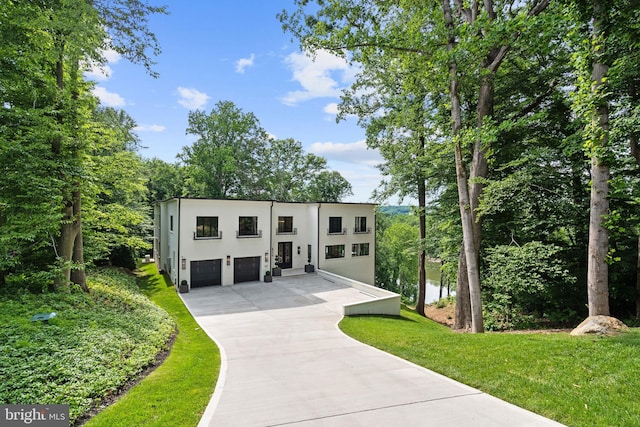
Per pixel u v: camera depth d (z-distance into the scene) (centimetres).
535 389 485
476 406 455
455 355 671
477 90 1355
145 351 739
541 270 1031
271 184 3791
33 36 896
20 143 884
